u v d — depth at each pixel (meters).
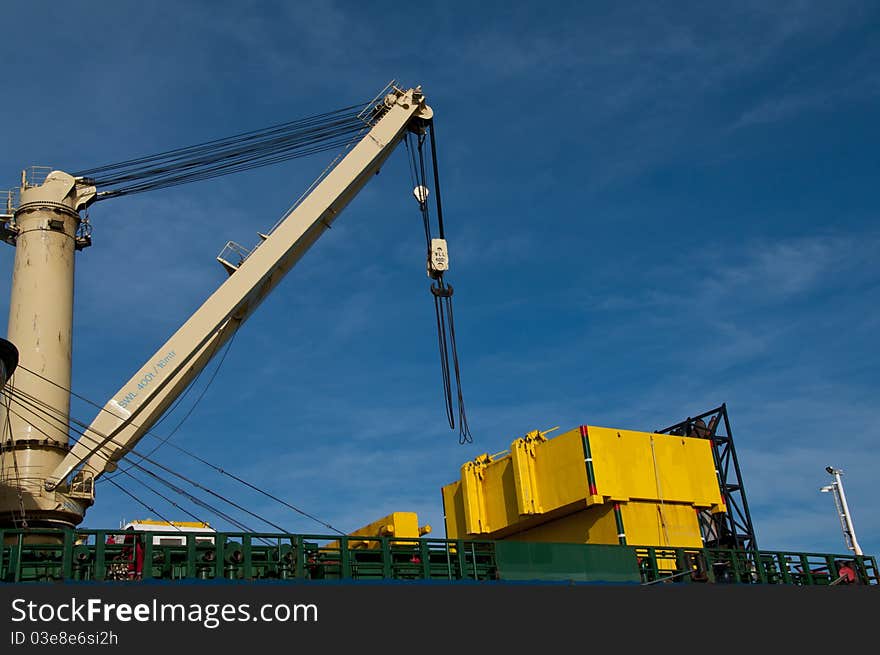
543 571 29.39
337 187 33.28
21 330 30.16
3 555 23.78
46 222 31.56
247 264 31.50
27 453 28.56
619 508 33.62
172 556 25.95
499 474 37.22
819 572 36.53
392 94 35.62
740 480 39.31
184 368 32.00
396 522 35.75
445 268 36.00
